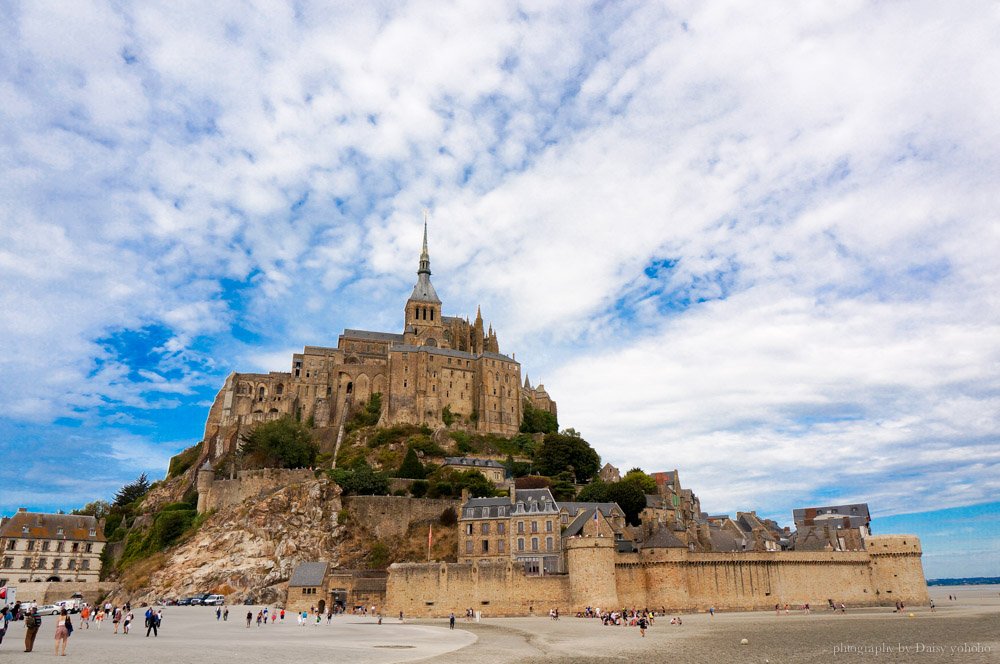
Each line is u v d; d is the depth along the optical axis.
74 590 129.75
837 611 111.50
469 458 165.62
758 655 61.28
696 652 63.06
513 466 170.38
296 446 168.38
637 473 161.75
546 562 113.50
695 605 107.50
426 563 106.19
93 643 57.59
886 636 75.31
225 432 194.75
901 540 120.44
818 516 179.50
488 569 103.56
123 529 159.12
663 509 146.75
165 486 180.75
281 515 130.75
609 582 101.06
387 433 187.62
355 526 131.50
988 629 81.62
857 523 161.25
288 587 110.94
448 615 101.88
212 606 111.88
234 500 146.00
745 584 111.44
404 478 151.50
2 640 55.69
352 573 115.75
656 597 106.50
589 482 165.38
